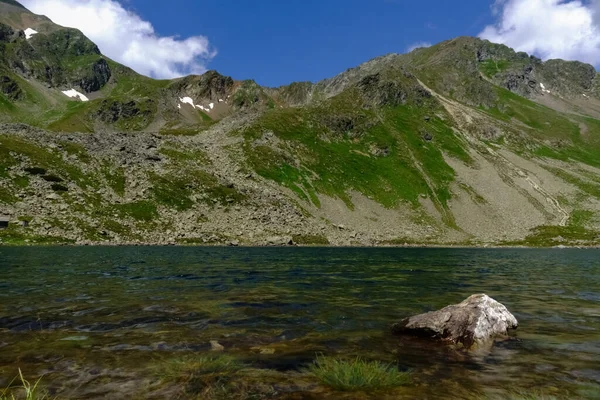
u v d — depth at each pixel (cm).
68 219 6594
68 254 4044
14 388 630
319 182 12181
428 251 6781
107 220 6981
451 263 3969
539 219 12106
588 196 13650
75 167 8256
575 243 10219
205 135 14625
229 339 946
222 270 2728
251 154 12512
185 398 600
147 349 854
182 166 10000
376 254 5391
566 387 667
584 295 1844
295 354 834
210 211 8469
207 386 648
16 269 2534
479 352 877
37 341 904
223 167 11212
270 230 8456
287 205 9875
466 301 1130
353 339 968
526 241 10438
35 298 1477
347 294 1727
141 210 7681
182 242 6925
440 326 998
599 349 910
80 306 1339
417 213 11956
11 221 6028
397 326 1063
